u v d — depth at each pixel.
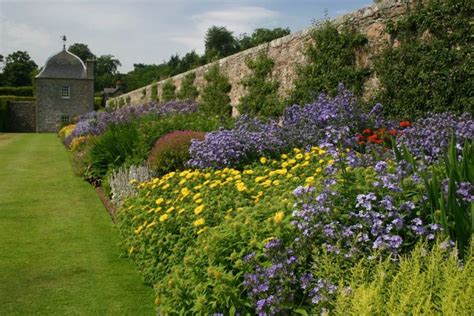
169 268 3.93
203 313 2.90
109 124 13.55
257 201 4.05
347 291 2.31
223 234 3.25
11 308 4.31
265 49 12.08
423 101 7.12
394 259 2.57
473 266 2.20
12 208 8.48
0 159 16.09
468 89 6.50
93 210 8.26
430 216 3.03
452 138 3.55
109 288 4.71
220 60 15.27
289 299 2.69
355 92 8.42
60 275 5.09
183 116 11.80
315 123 7.07
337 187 3.28
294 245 2.93
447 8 6.84
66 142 20.98
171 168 7.77
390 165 3.86
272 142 6.66
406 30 7.54
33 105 42.78
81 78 42.78
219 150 6.37
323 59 9.30
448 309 1.96
